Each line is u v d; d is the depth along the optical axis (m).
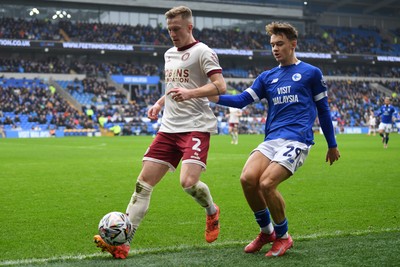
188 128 7.15
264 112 70.56
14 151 30.23
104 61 73.81
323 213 10.23
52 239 8.12
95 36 69.06
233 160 23.38
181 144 7.19
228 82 75.19
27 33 66.38
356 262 6.36
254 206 7.00
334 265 6.23
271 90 7.32
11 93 60.75
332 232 8.37
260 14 78.94
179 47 7.25
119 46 68.31
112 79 68.25
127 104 65.44
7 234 8.49
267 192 6.64
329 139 7.28
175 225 9.21
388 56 82.44
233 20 80.06
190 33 7.27
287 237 6.90
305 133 7.04
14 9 68.94
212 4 76.12
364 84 82.56
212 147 33.91
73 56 72.12
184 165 7.01
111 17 73.56
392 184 14.72
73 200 12.07
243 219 9.73
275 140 7.05
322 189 13.68
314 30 86.06
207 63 7.01
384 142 33.34
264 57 76.81
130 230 6.81
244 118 66.38
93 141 43.84
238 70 79.31
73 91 65.31
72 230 8.81
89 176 17.09
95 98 64.44
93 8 72.50
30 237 8.27
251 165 6.96
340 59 79.25
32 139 48.47
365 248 7.10
